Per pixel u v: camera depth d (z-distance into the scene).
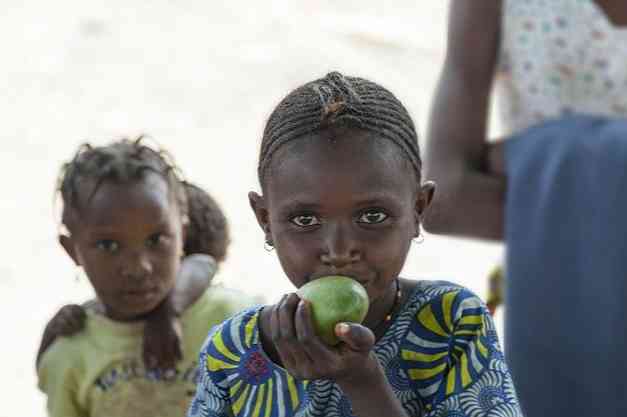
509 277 4.66
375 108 3.05
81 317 4.63
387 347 3.24
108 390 4.51
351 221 2.99
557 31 4.63
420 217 3.24
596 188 4.49
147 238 4.42
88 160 4.52
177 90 14.38
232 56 15.28
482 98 4.85
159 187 4.49
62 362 4.58
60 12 16.23
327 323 2.92
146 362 4.48
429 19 17.03
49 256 10.59
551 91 4.68
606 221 4.48
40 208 11.57
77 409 4.61
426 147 4.91
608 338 4.50
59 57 15.03
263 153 3.12
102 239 4.39
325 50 15.58
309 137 3.00
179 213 4.61
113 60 15.06
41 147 12.90
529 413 4.63
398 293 3.29
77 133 13.27
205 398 3.38
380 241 3.00
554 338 4.58
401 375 3.24
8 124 13.41
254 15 16.56
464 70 4.84
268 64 15.10
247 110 13.97
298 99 3.09
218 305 4.59
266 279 10.09
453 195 4.81
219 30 16.02
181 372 4.48
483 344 3.23
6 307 9.66
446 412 3.21
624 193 4.46
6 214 11.40
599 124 4.58
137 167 4.46
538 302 4.60
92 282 4.48
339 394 3.21
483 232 4.89
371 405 2.98
